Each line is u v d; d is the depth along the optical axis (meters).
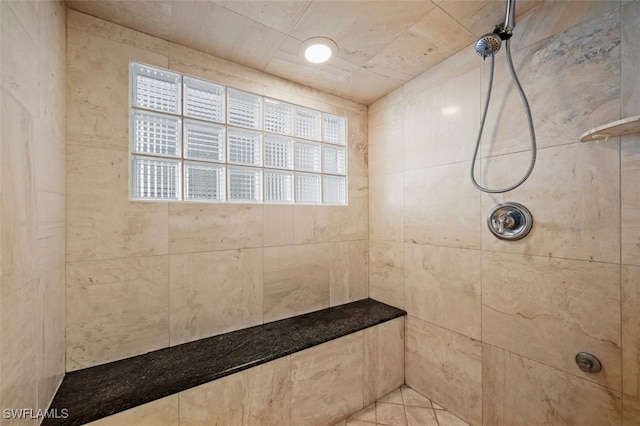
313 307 1.53
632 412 0.81
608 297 0.85
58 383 0.87
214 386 0.96
